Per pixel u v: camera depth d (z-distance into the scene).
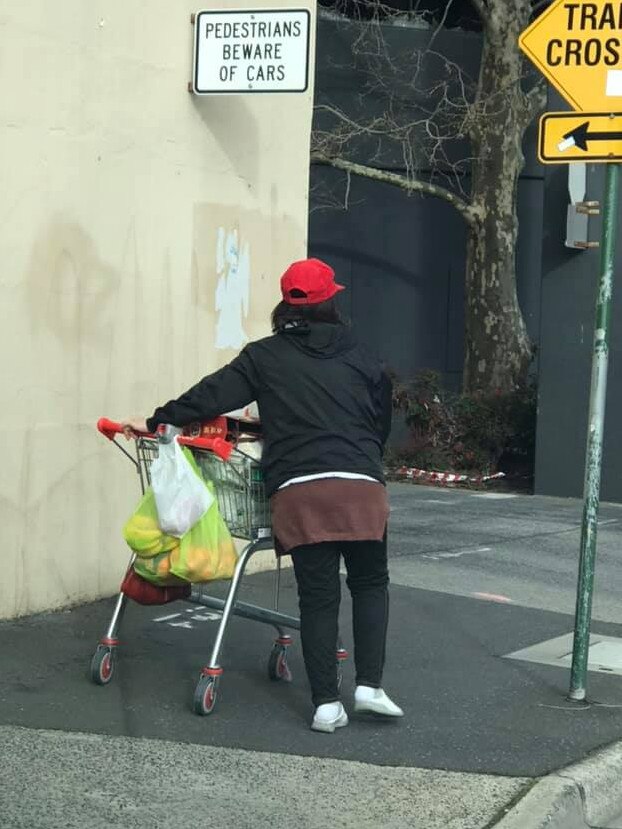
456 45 16.88
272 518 5.09
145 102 7.03
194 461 5.17
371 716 5.31
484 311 15.73
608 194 5.43
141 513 5.22
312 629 5.05
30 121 6.30
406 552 9.54
